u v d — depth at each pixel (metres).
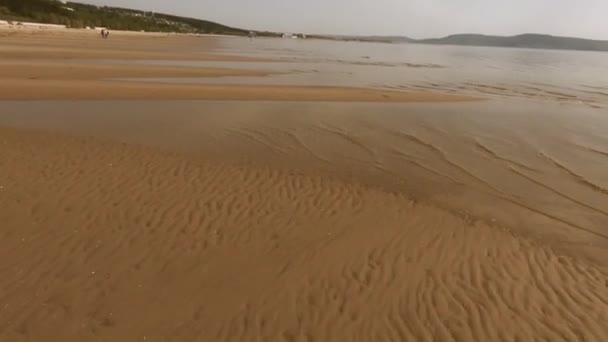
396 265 5.25
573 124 13.74
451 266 5.26
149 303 4.48
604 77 34.12
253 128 11.69
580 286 4.95
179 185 7.26
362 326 4.28
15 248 5.21
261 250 5.49
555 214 6.98
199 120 12.29
